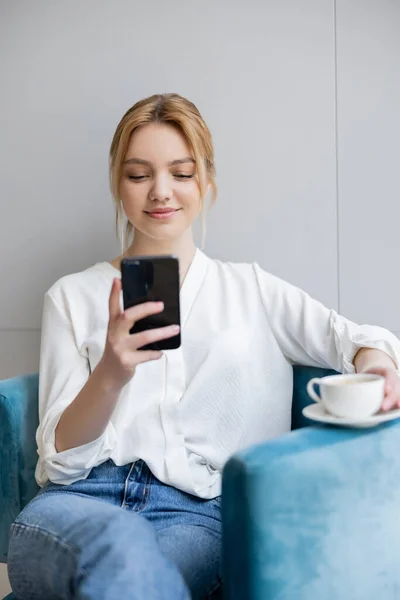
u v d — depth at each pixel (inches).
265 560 37.7
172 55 73.4
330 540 39.9
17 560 43.5
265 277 60.9
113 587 36.7
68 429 50.0
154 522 50.8
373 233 72.7
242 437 58.1
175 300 45.2
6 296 78.2
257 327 59.6
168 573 38.4
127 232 63.7
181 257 59.4
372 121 71.9
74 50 74.7
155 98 58.1
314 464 39.3
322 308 58.6
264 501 37.4
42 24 75.0
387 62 71.4
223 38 72.6
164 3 73.0
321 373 60.0
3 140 76.7
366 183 72.3
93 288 58.3
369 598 42.0
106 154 75.0
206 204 74.3
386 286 73.0
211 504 54.0
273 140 72.8
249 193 73.5
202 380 56.4
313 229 72.9
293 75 72.1
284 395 60.4
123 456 53.5
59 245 76.7
